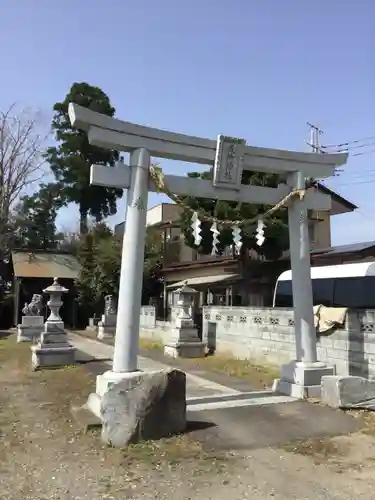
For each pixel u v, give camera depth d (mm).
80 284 33156
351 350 11391
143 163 8961
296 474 5781
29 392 11188
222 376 12914
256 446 6801
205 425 7762
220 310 17391
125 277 8672
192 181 9648
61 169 38469
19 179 36000
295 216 10469
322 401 9281
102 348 20578
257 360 15008
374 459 6281
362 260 19391
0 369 15070
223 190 9914
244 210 17781
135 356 8539
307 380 9859
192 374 13281
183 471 5855
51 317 15477
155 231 33469
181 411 7441
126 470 5898
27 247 43344
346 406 8805
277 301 17938
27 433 7680
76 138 37625
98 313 33562
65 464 6156
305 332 10188
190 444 6836
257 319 15156
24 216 43031
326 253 20844
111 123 8727
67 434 7508
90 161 38656
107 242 32344
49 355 14891
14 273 33844
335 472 5844
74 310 35125
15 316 32938
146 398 7094
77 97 37781
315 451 6594
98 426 7676
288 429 7605
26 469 6020
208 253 20375
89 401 8844
